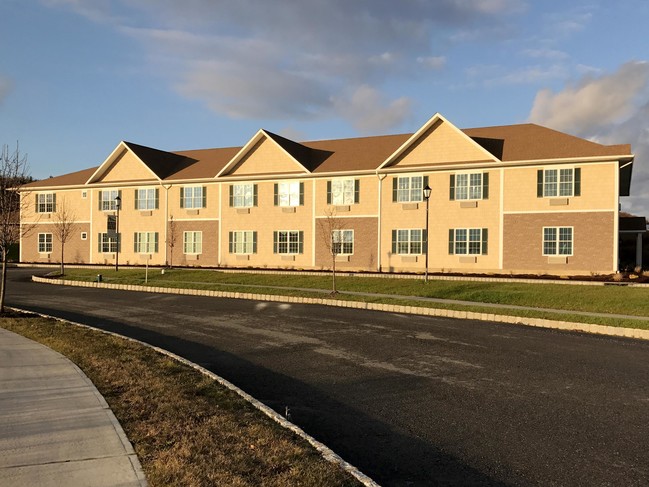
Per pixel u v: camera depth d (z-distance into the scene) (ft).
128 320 49.70
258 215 113.29
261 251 112.88
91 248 130.00
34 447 16.67
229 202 115.85
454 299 63.16
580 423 20.86
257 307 59.57
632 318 46.65
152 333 42.57
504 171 92.84
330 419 21.48
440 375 28.76
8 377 25.45
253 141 113.29
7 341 35.12
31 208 135.85
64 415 19.85
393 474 16.16
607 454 17.72
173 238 120.26
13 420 19.24
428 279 82.33
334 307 59.82
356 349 35.94
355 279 84.58
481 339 39.65
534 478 15.89
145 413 20.21
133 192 125.49
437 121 98.73
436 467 16.70
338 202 106.01
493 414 22.04
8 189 54.44
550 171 90.12
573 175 88.58
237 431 18.37
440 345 37.29
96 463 15.48
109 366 27.81
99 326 46.06
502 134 103.76
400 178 100.83
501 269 92.84
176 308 58.65
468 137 95.76
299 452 16.56
